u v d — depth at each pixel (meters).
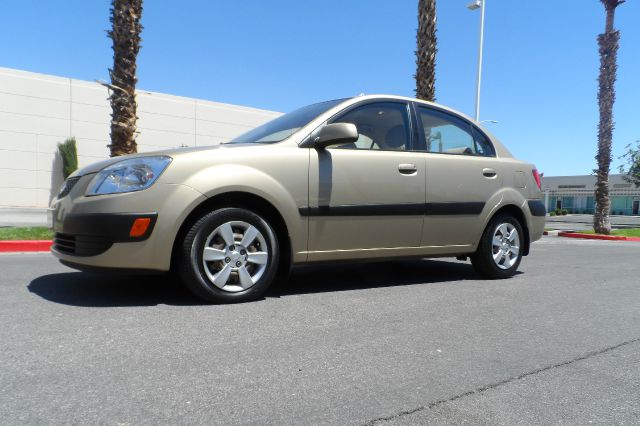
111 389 2.00
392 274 5.10
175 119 24.39
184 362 2.32
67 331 2.71
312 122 3.92
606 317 3.54
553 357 2.62
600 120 16.12
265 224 3.55
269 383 2.12
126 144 8.30
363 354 2.54
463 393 2.11
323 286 4.31
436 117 4.74
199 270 3.32
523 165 5.29
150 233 3.18
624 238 14.79
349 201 3.91
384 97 4.40
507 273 5.05
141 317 3.03
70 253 3.38
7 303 3.31
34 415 1.76
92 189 3.28
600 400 2.09
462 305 3.74
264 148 3.63
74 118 21.61
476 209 4.71
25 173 20.50
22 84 20.39
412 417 1.88
